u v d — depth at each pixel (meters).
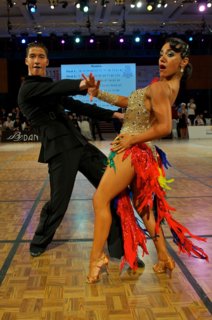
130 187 2.70
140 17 17.48
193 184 6.11
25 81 2.85
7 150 13.26
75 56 20.78
